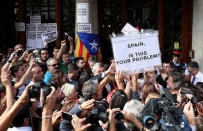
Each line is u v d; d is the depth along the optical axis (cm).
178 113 265
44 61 643
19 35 962
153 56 412
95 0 776
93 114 292
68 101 365
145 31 410
